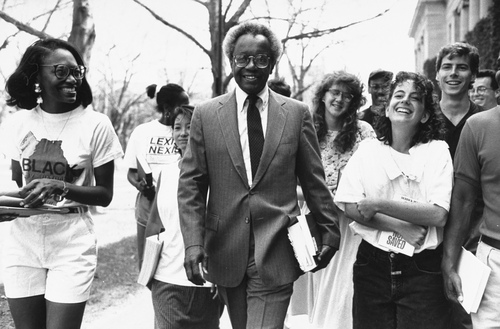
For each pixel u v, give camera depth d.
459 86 4.66
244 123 3.57
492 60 15.60
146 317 6.14
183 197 3.57
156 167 6.23
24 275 3.67
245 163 3.55
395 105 3.62
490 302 3.41
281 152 3.53
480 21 16.30
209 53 10.62
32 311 3.71
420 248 3.53
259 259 3.46
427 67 26.78
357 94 4.92
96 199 3.76
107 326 5.82
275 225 3.49
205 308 4.03
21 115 3.83
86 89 3.83
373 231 3.65
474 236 4.32
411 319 3.54
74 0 11.20
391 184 3.69
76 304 3.62
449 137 4.64
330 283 4.81
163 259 4.02
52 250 3.67
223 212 3.56
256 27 3.60
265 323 3.46
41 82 3.70
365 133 5.01
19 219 3.68
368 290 3.66
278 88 5.99
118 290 7.21
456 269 3.50
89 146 3.76
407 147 3.71
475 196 3.54
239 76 3.56
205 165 3.61
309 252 3.46
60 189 3.56
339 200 3.75
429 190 3.59
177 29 10.76
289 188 3.59
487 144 3.39
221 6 10.37
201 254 3.43
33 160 3.75
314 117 5.07
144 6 10.78
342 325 4.69
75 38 11.22
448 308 3.58
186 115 4.74
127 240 11.18
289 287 3.59
